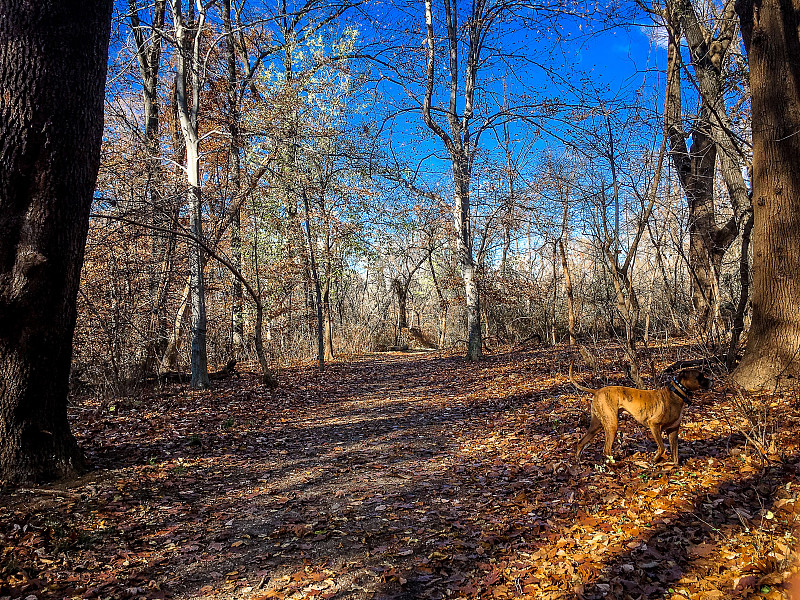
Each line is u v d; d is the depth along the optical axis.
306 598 3.86
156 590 4.03
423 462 7.42
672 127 10.14
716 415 7.21
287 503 5.90
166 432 8.92
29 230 5.91
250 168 20.55
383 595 3.84
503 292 26.27
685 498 4.71
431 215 26.03
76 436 8.38
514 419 9.49
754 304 8.20
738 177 13.43
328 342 26.48
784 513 4.17
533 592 3.66
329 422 10.57
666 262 12.86
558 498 5.35
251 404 12.08
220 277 20.78
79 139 6.27
